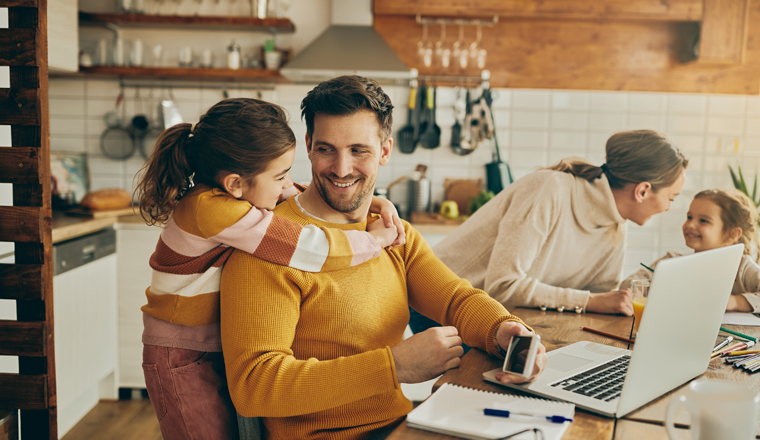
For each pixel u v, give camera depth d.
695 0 2.94
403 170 3.30
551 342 1.15
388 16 3.16
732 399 0.67
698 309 0.87
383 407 0.99
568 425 0.77
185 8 3.20
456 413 0.78
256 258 0.91
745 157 3.21
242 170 0.94
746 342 1.17
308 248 0.92
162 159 0.94
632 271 3.26
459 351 0.93
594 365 0.99
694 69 3.17
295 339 0.97
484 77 3.11
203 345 0.98
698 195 1.62
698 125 3.21
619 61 3.18
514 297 1.48
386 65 2.94
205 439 0.96
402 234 1.10
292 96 3.26
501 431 0.73
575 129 3.25
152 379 0.97
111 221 2.67
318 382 0.84
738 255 0.93
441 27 3.18
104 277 2.59
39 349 1.16
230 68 3.08
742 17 2.93
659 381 0.85
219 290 0.95
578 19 3.15
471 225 1.78
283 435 0.97
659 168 1.53
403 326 1.10
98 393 2.71
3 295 1.16
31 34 1.12
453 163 3.28
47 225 1.17
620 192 1.59
